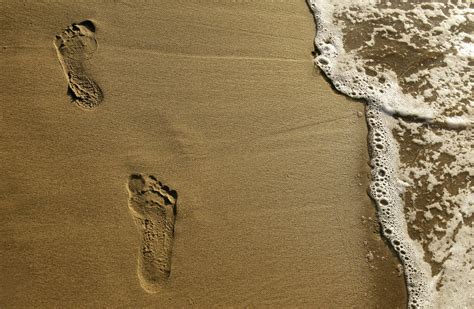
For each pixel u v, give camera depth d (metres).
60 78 2.85
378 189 2.95
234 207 2.73
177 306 2.50
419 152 3.08
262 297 2.57
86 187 2.63
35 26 2.94
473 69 3.36
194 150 2.82
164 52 3.03
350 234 2.80
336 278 2.68
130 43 3.01
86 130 2.76
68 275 2.47
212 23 3.16
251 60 3.11
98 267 2.50
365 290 2.70
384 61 3.31
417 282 2.77
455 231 2.91
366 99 3.17
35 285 2.43
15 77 2.80
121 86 2.89
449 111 3.22
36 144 2.68
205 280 2.56
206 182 2.76
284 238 2.71
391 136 3.10
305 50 3.22
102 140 2.75
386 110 3.16
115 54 2.96
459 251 2.87
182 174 2.75
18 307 2.38
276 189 2.81
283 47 3.20
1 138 2.66
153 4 3.14
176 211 2.66
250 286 2.58
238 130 2.91
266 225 2.72
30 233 2.51
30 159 2.65
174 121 2.87
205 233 2.64
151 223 2.61
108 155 2.72
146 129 2.82
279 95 3.05
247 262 2.62
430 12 3.47
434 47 3.39
